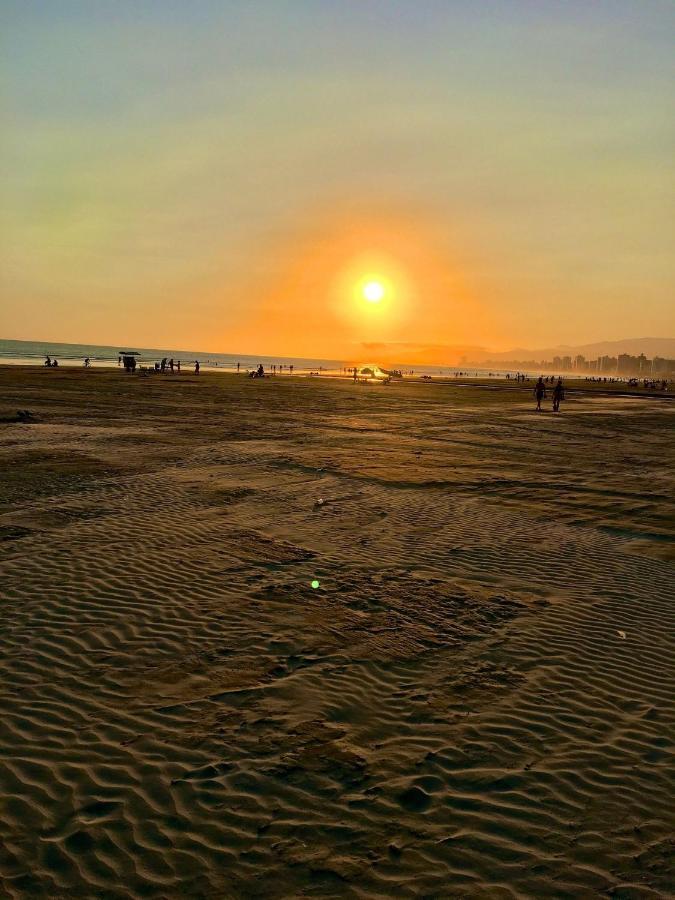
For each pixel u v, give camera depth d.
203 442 21.81
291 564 9.13
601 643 6.89
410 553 9.93
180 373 83.88
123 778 4.32
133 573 8.43
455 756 4.73
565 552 10.34
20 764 4.41
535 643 6.83
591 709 5.51
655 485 16.50
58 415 29.19
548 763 4.69
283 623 7.07
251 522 11.41
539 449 23.33
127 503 12.47
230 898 3.36
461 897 3.42
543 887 3.51
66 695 5.37
